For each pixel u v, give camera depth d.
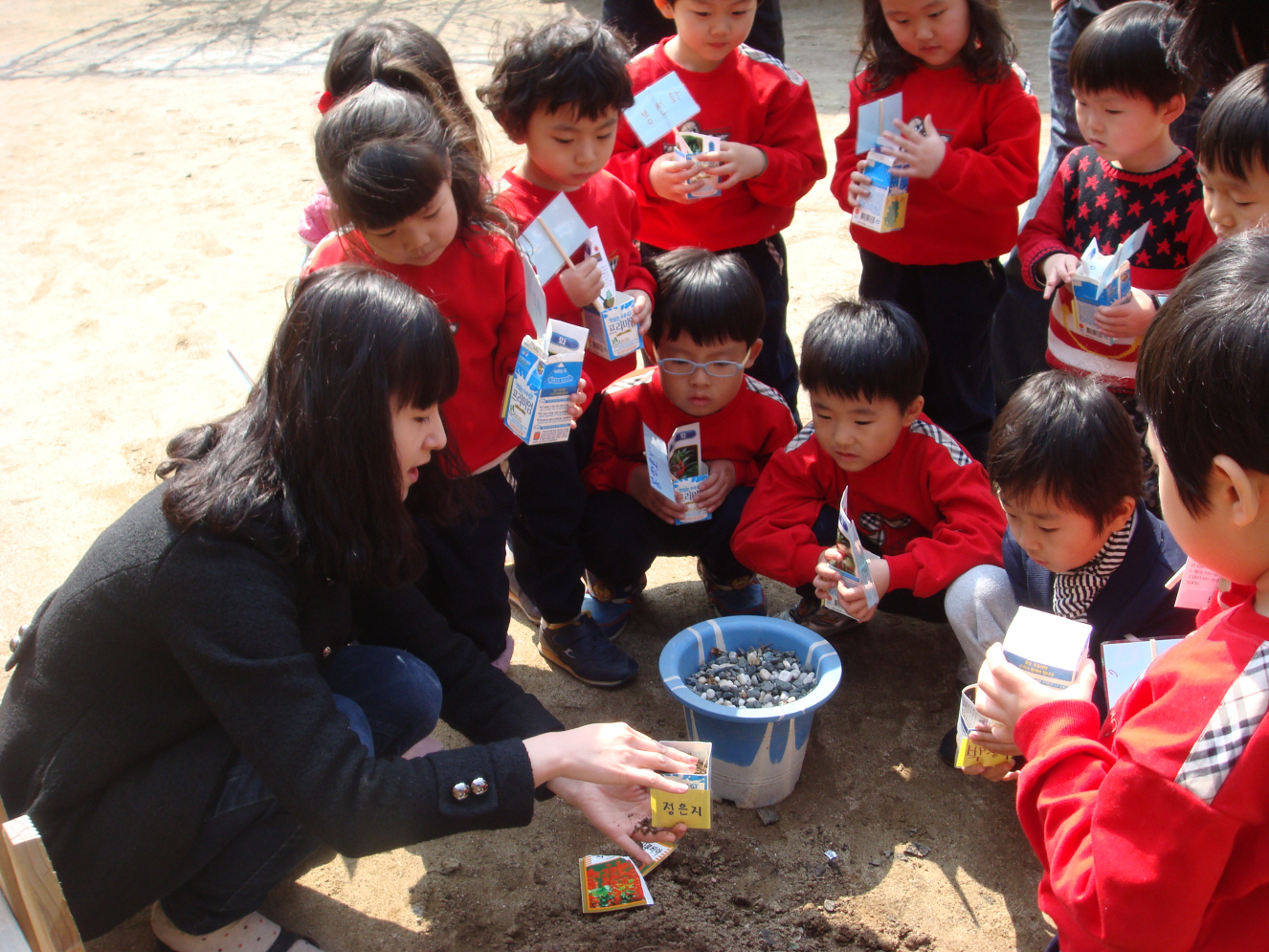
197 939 1.91
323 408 1.58
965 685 2.65
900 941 2.01
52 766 1.71
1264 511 1.10
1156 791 1.14
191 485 1.63
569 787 1.91
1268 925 1.18
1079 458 2.03
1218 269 1.12
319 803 1.62
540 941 2.02
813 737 2.53
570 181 2.70
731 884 2.14
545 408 2.26
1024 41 8.20
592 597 2.98
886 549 2.74
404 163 2.04
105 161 6.80
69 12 11.34
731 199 3.25
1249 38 2.45
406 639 2.11
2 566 3.11
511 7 10.72
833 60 8.16
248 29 10.39
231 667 1.59
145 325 4.60
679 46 3.23
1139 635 2.21
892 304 2.54
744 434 2.89
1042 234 3.05
